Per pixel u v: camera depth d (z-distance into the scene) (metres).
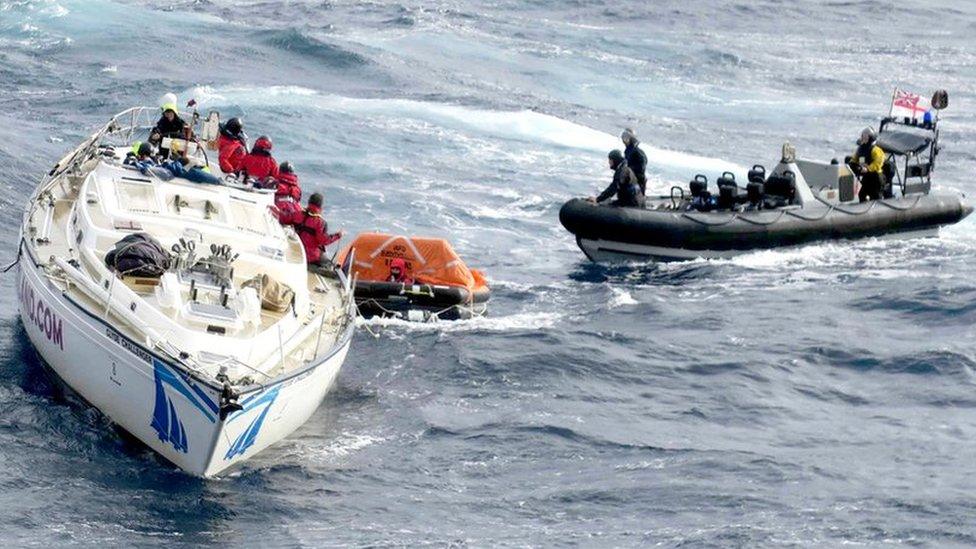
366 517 23.05
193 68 60.78
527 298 35.88
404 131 52.34
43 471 23.42
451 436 26.55
